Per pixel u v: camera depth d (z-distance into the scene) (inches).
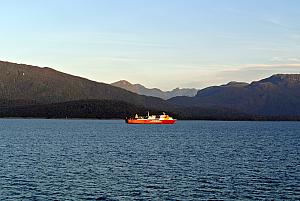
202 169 2384.4
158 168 2409.0
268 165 2573.8
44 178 2031.3
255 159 2888.8
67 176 2096.5
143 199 1657.2
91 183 1931.6
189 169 2380.7
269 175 2191.2
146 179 2047.2
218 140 5004.9
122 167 2428.6
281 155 3176.7
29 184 1887.3
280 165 2576.3
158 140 4867.1
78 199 1641.2
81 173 2192.4
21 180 1971.0
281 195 1737.2
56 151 3304.6
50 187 1833.2
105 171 2272.4
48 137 5128.0
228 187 1881.2
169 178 2082.9
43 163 2551.7
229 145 4180.6
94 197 1675.7
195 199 1664.6
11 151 3228.3
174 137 5556.1
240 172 2285.9
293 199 1673.2
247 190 1824.6
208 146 4025.6
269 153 3334.2
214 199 1668.3
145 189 1825.8
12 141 4293.8
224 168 2431.1
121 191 1781.5
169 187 1871.3
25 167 2368.4
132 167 2436.0
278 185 1927.9
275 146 4084.6
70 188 1820.9
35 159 2741.1
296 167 2488.9
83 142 4355.3
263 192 1787.6
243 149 3705.7
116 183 1941.4
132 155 3083.2
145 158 2888.8
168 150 3535.9
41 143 4106.8
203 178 2092.8
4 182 1920.5
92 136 5516.7
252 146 4065.0
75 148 3612.2
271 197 1705.2
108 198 1664.6
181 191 1796.3
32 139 4682.6
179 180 2033.7
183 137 5585.6
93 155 3046.3
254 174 2222.0
